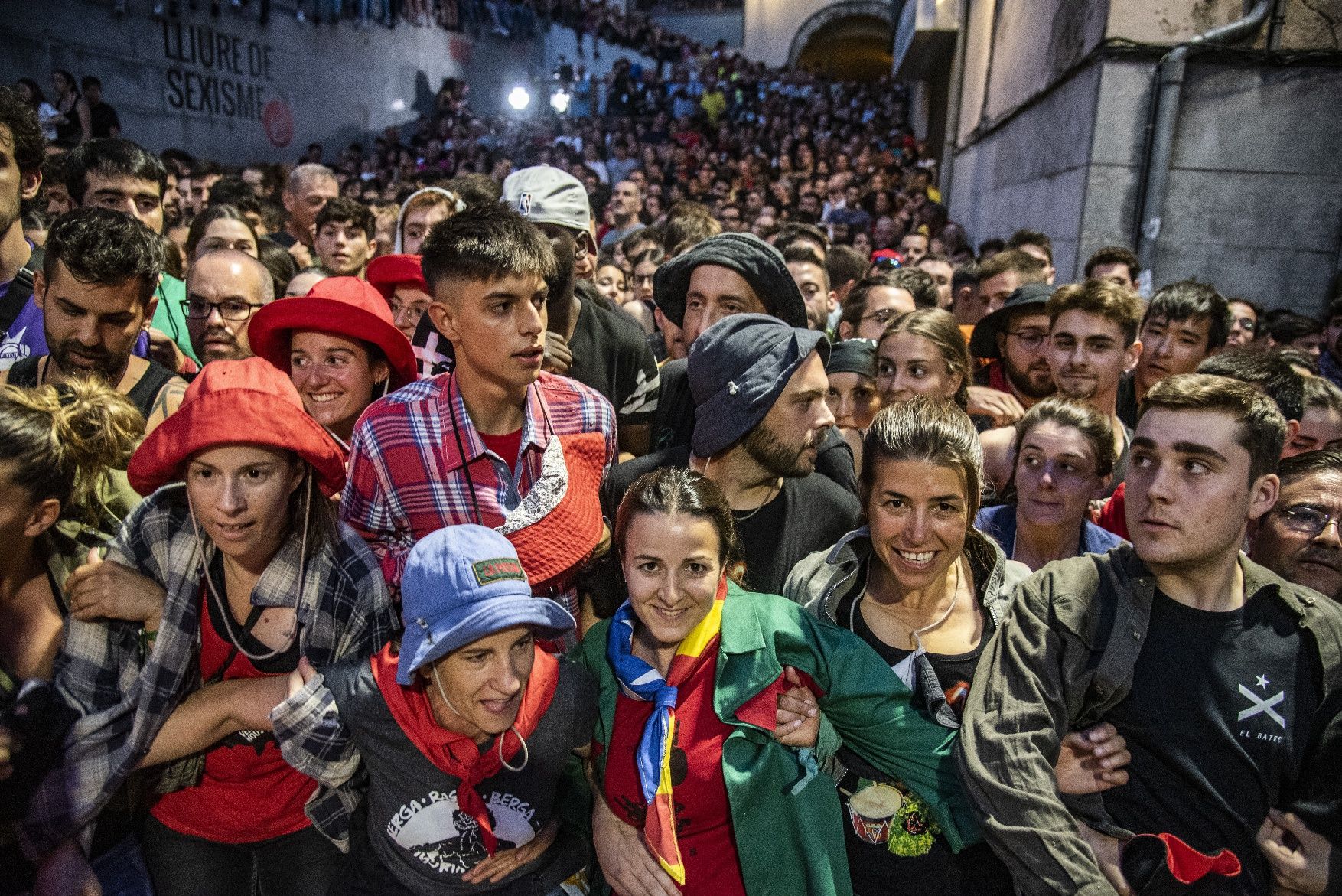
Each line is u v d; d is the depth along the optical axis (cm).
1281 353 304
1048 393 316
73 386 169
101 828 166
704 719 155
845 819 162
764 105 2045
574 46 2520
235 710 149
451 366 255
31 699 142
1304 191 505
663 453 210
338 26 1606
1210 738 142
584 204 296
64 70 1062
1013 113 809
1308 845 137
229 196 526
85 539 163
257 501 145
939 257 556
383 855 153
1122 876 139
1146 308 342
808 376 180
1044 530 211
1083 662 148
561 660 157
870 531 167
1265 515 191
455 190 412
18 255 258
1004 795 138
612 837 155
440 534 142
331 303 204
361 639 158
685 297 260
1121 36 513
